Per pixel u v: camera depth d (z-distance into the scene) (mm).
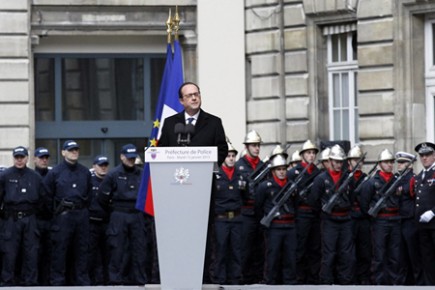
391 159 41156
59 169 40969
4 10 53906
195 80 54594
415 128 49062
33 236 40438
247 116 53875
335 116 52031
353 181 41125
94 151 56156
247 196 41844
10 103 53875
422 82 49312
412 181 40375
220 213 41312
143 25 54875
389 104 49375
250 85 53906
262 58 53125
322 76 52156
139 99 56312
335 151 40875
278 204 40906
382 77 49562
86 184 41156
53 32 54656
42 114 55625
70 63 55719
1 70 53844
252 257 42500
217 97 54000
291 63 52500
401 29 49062
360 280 41969
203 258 27172
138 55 55938
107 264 42812
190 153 27016
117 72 56000
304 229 41688
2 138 53750
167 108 35438
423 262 39531
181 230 27141
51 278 41000
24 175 40438
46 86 55562
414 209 40219
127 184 41812
